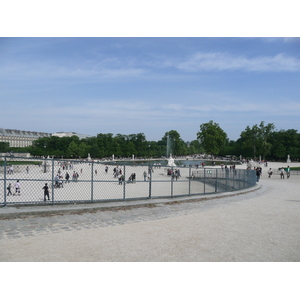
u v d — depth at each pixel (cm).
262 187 2589
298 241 759
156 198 1484
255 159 11900
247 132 12388
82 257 596
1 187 2369
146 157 15125
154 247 678
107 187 2761
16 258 579
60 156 13400
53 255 602
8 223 865
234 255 637
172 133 16688
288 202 1545
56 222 905
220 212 1183
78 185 2856
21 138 19112
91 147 13150
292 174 4922
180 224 935
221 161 10981
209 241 739
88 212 1088
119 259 592
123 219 994
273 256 637
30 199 1841
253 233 834
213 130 11481
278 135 12912
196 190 2573
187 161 11294
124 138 15112
